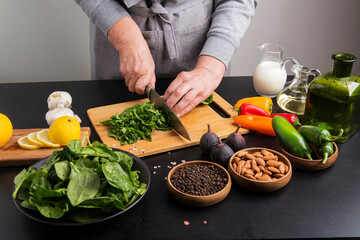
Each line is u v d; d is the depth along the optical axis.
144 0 1.53
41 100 1.53
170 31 1.58
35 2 2.15
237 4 1.54
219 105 1.47
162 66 1.71
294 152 1.10
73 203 0.82
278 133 1.12
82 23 2.26
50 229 0.90
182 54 1.68
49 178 0.90
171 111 1.25
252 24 2.49
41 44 2.29
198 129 1.31
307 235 0.88
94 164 0.92
